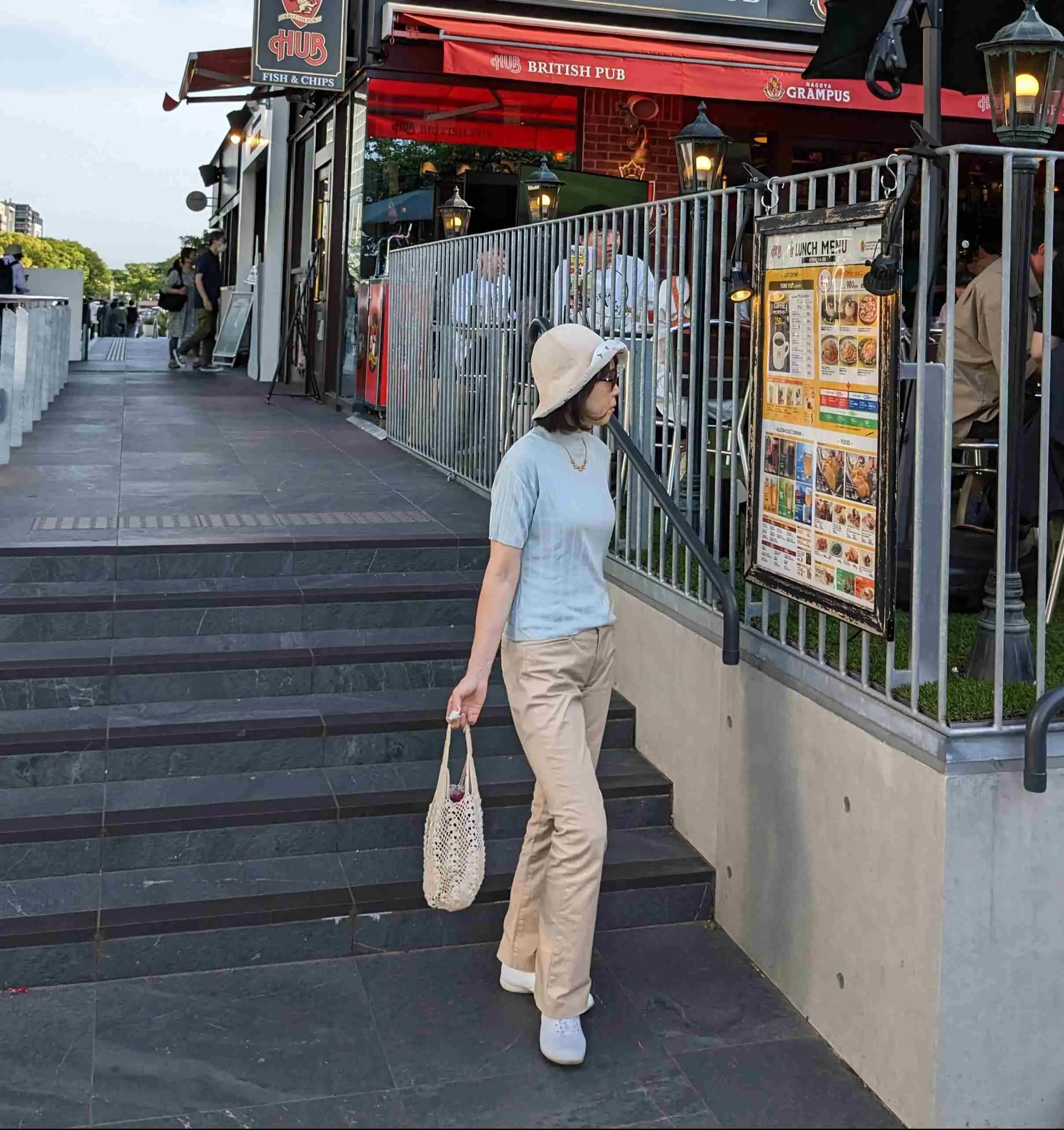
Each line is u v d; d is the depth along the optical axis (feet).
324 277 42.80
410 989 12.71
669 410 15.79
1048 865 10.55
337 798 14.33
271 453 28.68
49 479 23.32
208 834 13.85
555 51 31.78
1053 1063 10.75
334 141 40.37
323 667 16.38
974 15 16.92
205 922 12.84
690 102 37.55
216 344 61.41
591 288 18.29
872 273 10.19
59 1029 11.81
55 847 13.44
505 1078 11.30
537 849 12.37
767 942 13.15
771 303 12.55
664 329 16.01
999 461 10.49
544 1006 11.59
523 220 35.91
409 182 36.42
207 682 15.97
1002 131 11.61
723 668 14.06
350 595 17.43
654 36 34.27
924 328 10.66
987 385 15.90
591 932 11.49
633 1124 10.72
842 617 11.45
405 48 35.35
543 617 11.53
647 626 16.21
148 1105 10.76
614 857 14.55
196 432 32.27
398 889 13.42
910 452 13.65
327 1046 11.69
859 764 11.46
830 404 11.57
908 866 10.75
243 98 46.88
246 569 18.06
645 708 16.34
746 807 13.56
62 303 43.98
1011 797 10.39
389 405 31.73
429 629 17.72
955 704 10.68
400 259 30.99
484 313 23.58
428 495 23.32
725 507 16.28
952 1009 10.42
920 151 10.16
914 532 10.82
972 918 10.40
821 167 38.73
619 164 37.29
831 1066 11.68
